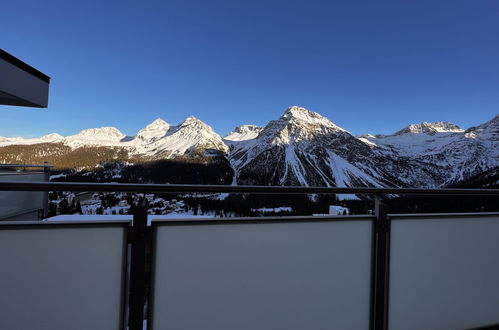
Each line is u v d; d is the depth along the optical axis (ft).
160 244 3.00
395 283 3.85
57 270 2.80
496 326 4.28
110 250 2.91
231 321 3.20
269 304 3.33
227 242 3.19
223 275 3.18
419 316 3.95
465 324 4.15
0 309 2.68
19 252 2.71
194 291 3.09
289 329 3.39
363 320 3.71
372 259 3.76
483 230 4.30
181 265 3.05
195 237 3.10
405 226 3.90
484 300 4.27
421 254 3.97
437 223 4.05
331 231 3.59
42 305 2.77
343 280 3.63
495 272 4.34
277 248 3.36
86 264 2.85
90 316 2.87
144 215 2.96
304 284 3.46
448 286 4.09
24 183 2.52
